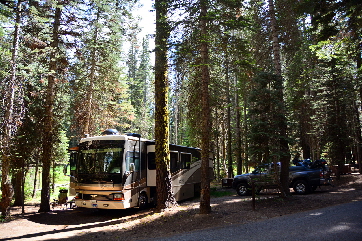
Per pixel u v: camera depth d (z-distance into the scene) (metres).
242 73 11.01
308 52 18.80
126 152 11.95
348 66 17.44
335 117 18.00
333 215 8.34
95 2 14.60
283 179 12.23
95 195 11.70
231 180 20.11
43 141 13.30
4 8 9.63
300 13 10.45
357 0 8.70
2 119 11.09
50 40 12.41
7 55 11.30
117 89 19.84
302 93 20.91
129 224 9.65
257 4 13.83
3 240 8.45
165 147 11.77
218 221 8.74
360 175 18.41
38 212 13.14
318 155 21.97
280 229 7.25
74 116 18.08
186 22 9.43
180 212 10.40
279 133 11.41
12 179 16.38
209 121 9.82
